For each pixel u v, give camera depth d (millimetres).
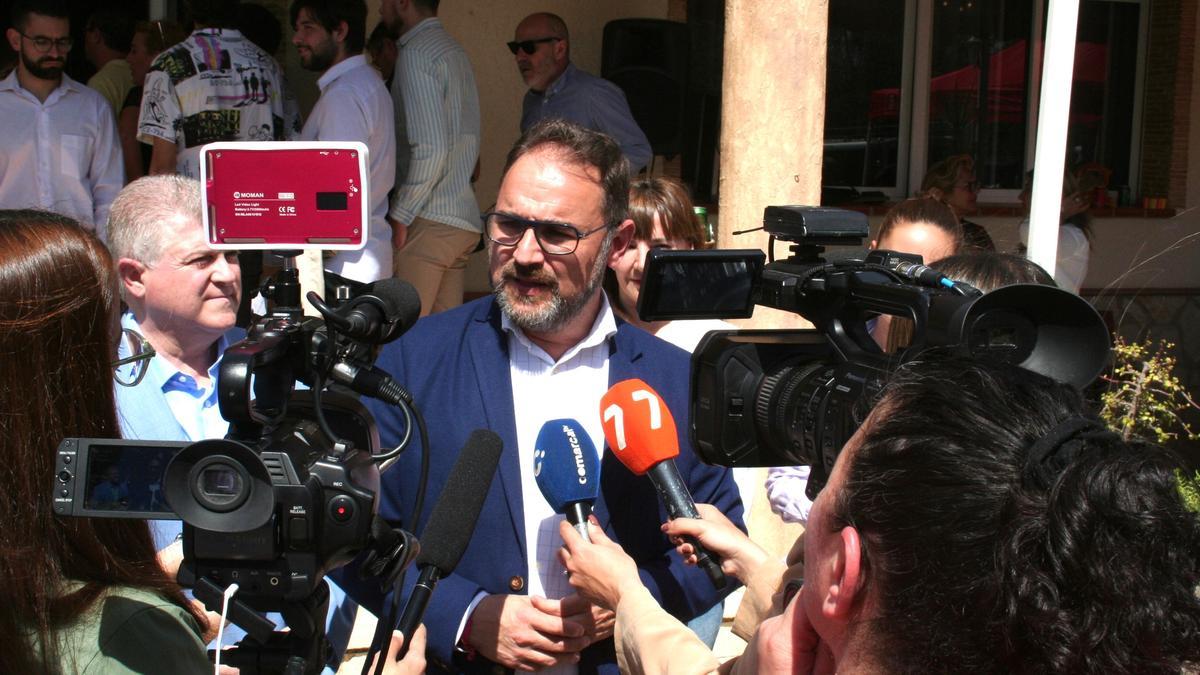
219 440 1274
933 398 1121
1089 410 1135
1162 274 9375
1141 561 1002
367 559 1485
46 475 1334
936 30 8789
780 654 1345
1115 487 1017
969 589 1034
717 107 7945
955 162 7211
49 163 4812
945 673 1050
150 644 1360
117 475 1312
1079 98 9453
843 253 1745
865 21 8625
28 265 1337
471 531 1858
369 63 5301
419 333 2338
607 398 2102
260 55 4773
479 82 7129
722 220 3791
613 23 6973
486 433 1940
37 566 1316
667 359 2377
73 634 1334
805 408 1608
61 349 1354
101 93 5473
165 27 5598
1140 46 9492
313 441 1438
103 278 1424
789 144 3678
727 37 3729
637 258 3463
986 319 1409
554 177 2221
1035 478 1049
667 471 2033
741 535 1952
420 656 1847
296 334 1484
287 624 1398
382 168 4855
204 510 1276
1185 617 1000
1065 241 6852
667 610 2195
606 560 1882
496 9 7078
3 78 5223
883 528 1101
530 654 2086
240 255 2520
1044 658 1003
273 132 4848
